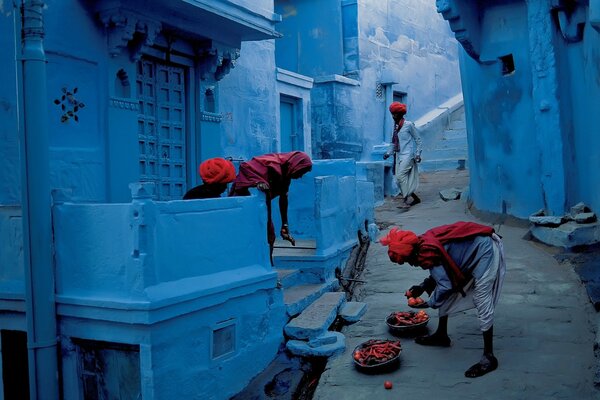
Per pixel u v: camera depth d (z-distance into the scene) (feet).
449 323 18.24
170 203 14.87
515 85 27.32
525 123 26.84
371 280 22.62
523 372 14.88
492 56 28.35
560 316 17.75
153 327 14.21
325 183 22.06
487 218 29.45
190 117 26.86
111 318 14.38
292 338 18.26
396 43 50.16
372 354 15.97
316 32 46.83
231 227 16.90
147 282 14.15
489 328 15.08
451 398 14.12
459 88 60.13
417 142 36.14
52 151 20.21
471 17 28.25
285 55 48.16
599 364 14.44
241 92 30.76
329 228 22.40
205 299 15.53
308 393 16.06
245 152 31.07
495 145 29.17
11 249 16.69
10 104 19.39
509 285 20.16
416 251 15.12
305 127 38.52
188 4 22.70
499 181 28.96
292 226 26.73
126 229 14.30
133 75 23.30
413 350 16.67
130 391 14.82
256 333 17.48
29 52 15.03
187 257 15.35
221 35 26.55
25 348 17.65
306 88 38.34
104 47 22.16
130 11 21.75
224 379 16.26
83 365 15.39
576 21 22.82
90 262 14.89
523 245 24.16
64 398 15.52
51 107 20.30
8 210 16.70
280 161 19.33
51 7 20.34
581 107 23.32
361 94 45.78
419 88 53.16
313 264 21.57
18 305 16.56
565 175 24.16
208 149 27.61
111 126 22.26
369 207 28.25
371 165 37.91
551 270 21.01
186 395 15.11
